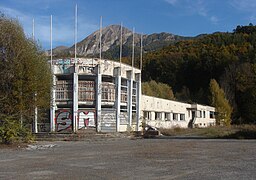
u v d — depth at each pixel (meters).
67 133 42.47
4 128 27.08
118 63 49.72
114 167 14.70
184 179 11.65
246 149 23.38
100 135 41.81
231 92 91.06
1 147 24.95
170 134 51.12
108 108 47.50
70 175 12.62
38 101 32.69
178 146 26.61
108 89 47.56
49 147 26.58
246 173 12.84
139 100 54.03
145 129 52.06
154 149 23.89
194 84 112.81
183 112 77.88
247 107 85.12
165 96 90.94
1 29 30.62
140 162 16.38
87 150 23.72
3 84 31.03
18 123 29.84
